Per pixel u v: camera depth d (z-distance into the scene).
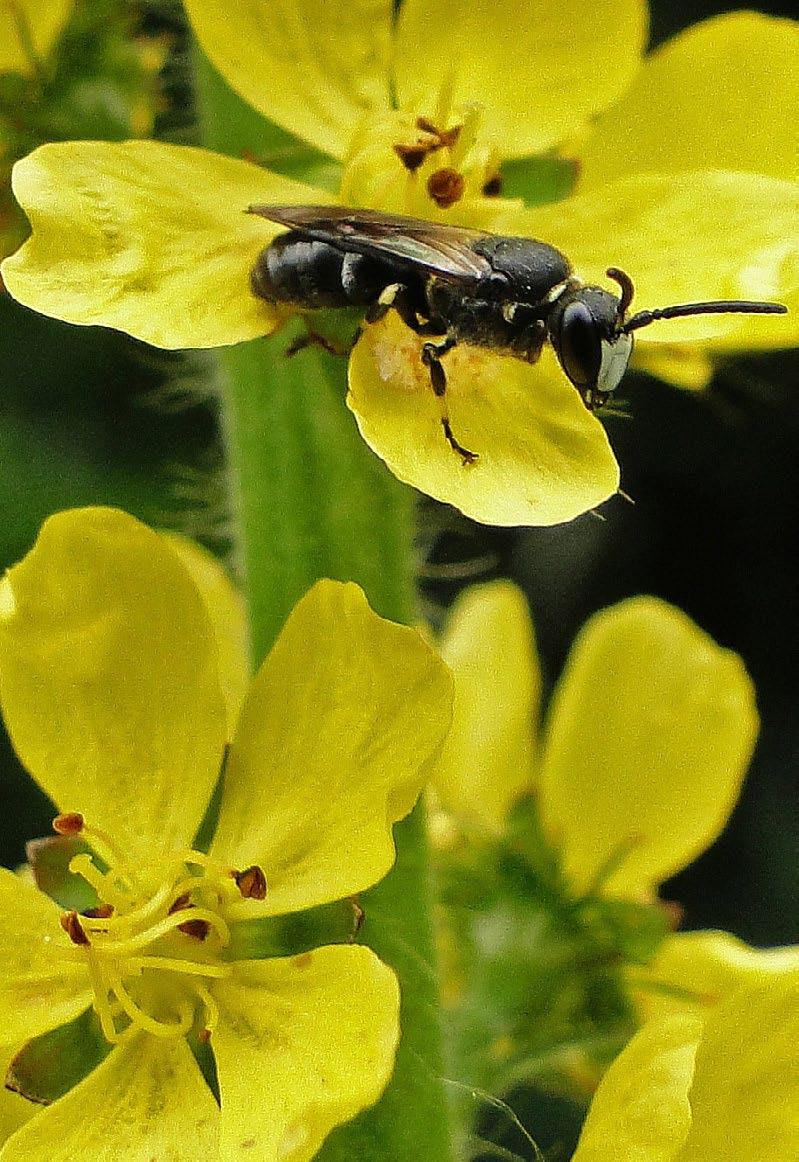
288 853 0.07
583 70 0.08
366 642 0.07
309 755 0.07
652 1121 0.07
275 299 0.07
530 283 0.07
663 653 0.09
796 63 0.08
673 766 0.09
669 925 0.08
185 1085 0.07
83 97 0.08
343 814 0.07
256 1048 0.07
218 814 0.07
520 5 0.08
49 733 0.07
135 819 0.07
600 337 0.07
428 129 0.08
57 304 0.07
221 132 0.08
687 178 0.08
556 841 0.08
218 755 0.07
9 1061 0.07
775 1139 0.07
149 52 0.08
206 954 0.07
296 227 0.07
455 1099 0.08
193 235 0.07
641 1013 0.08
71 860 0.08
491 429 0.07
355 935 0.07
